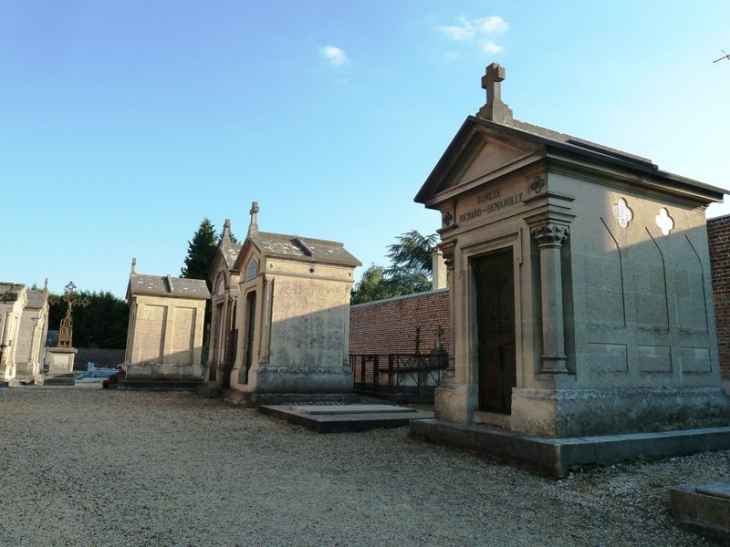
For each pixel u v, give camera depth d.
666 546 4.68
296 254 16.17
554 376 7.61
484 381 9.30
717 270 11.52
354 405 14.15
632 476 6.65
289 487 6.21
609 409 7.84
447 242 10.19
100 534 4.52
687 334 9.32
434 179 10.57
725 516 4.80
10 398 15.70
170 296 23.36
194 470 6.93
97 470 6.77
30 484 6.01
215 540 4.46
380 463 7.62
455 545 4.57
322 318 16.34
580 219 8.33
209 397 17.94
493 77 9.80
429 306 22.66
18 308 27.58
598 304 8.23
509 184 8.88
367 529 4.86
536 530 5.00
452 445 8.69
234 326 19.02
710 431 8.41
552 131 10.20
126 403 15.16
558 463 6.70
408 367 20.17
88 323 53.69
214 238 51.69
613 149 10.55
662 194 9.57
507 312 9.01
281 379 15.37
